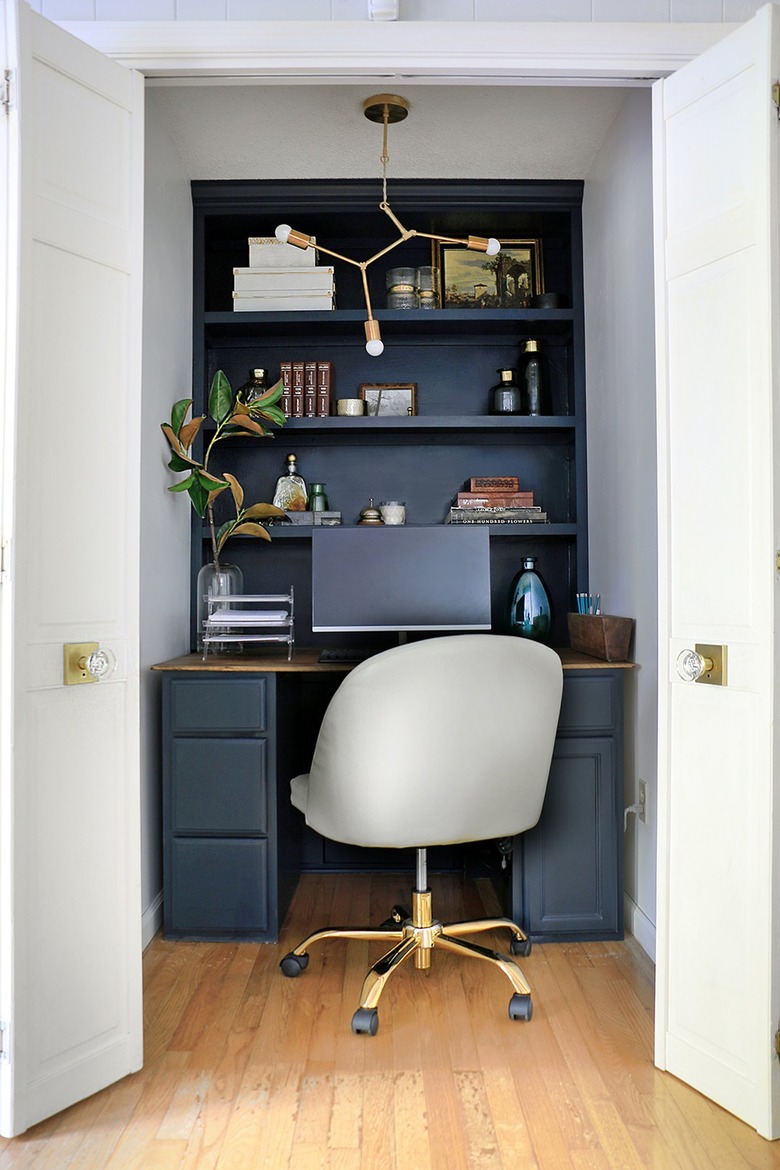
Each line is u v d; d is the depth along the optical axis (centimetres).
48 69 188
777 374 180
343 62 217
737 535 189
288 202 339
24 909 182
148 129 286
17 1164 170
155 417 295
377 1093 193
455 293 354
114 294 204
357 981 251
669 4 219
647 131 264
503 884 304
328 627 305
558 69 218
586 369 341
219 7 217
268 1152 173
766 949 180
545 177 338
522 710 228
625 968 260
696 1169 167
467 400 363
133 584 209
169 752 281
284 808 296
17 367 179
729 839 190
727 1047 189
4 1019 179
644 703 273
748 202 186
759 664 183
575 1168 168
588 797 281
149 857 284
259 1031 222
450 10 219
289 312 335
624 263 289
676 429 207
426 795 223
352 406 342
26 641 182
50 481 188
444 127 301
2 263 180
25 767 182
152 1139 177
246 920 280
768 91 180
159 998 241
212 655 316
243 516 328
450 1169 167
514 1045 214
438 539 311
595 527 331
